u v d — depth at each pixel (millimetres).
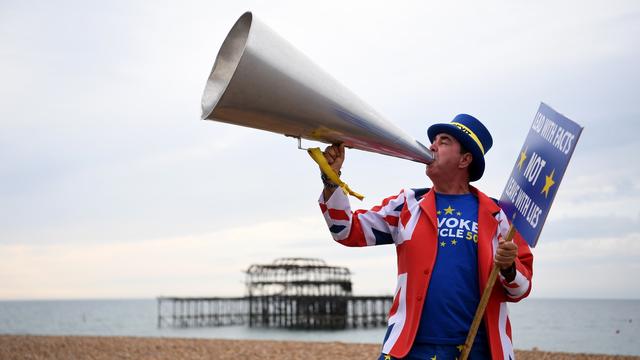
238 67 2324
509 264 2975
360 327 60781
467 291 3168
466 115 3424
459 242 3238
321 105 2619
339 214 3195
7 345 21453
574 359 15406
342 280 61031
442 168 3318
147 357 17438
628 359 15500
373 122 2850
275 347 20172
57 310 164500
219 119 2543
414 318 3133
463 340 3117
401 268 3312
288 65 2467
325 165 2928
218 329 61469
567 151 2758
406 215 3346
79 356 17812
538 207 2887
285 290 59562
